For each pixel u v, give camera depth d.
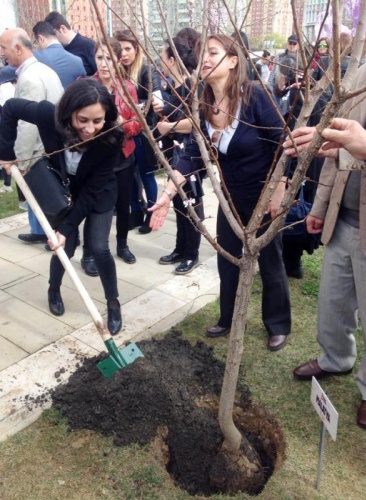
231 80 2.52
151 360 2.68
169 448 2.38
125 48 3.75
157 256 4.50
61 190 3.07
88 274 4.11
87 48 5.35
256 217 1.74
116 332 3.28
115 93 3.69
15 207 5.82
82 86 2.56
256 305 3.61
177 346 2.91
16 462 2.27
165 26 1.74
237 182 2.82
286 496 2.07
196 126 1.63
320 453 2.07
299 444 2.36
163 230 5.10
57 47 4.62
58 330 3.32
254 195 2.83
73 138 2.71
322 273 2.62
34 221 4.60
